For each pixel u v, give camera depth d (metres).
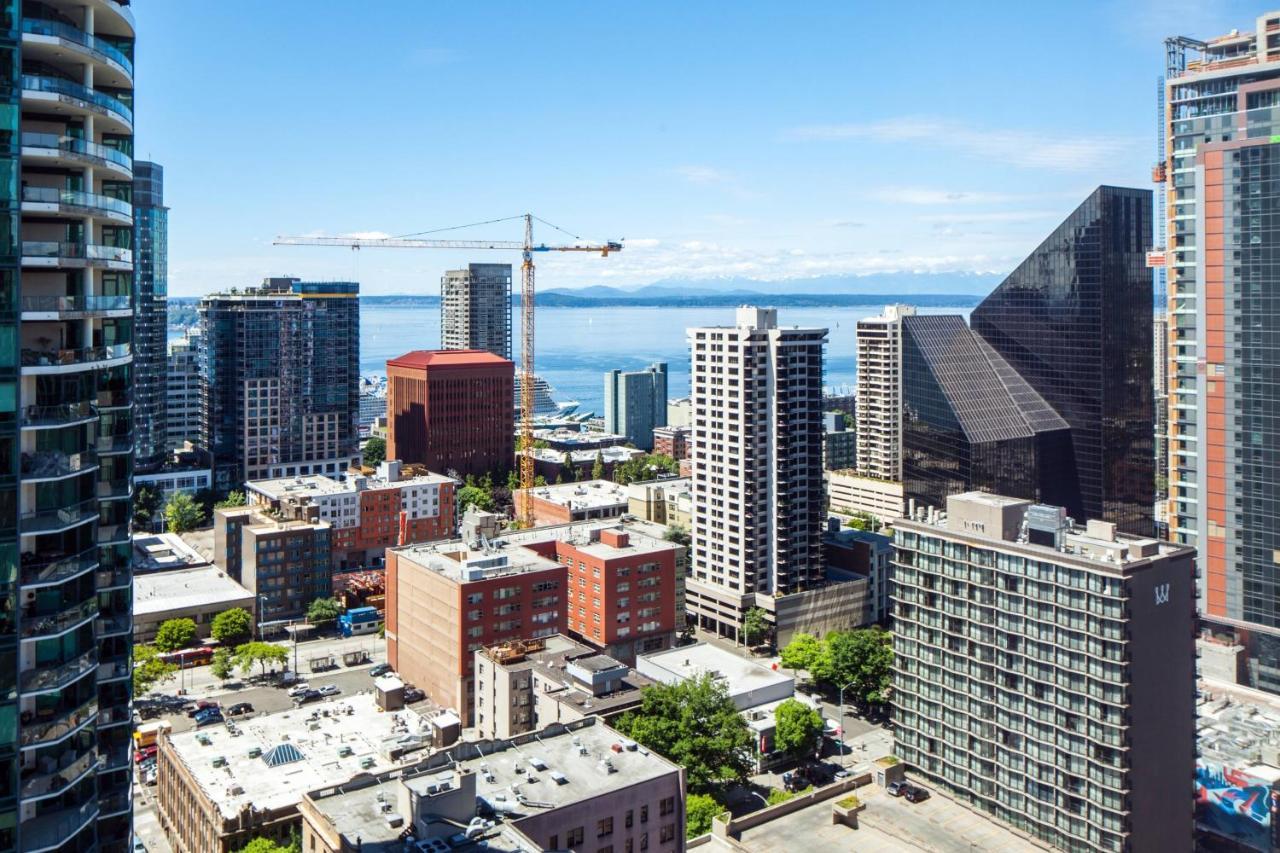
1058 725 159.38
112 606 95.00
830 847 139.50
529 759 129.50
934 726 178.75
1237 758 175.75
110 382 93.75
